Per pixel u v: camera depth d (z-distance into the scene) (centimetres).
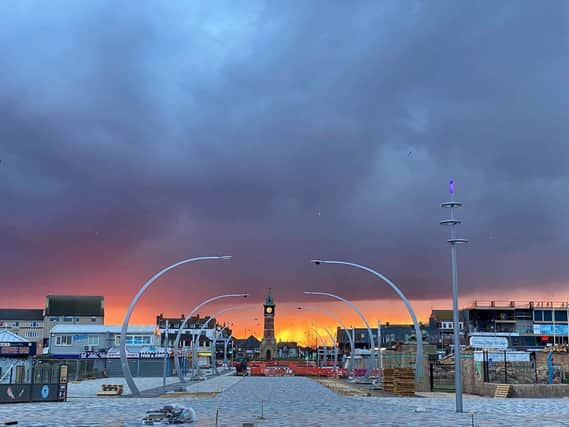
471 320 12400
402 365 7069
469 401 4519
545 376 6100
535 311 12269
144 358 9956
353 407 3944
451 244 3566
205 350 17888
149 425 2742
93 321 15188
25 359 6319
